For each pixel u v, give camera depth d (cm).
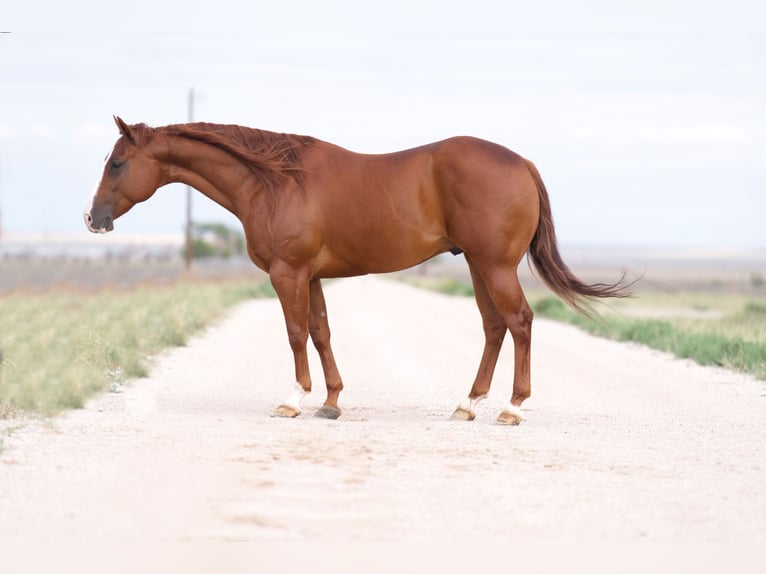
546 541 727
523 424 1258
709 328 2742
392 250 1255
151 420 1212
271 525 754
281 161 1273
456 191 1225
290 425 1206
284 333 2681
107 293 3794
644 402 1493
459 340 2538
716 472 965
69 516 767
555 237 1269
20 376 1386
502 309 1236
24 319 2441
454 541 723
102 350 1759
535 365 2022
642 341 2655
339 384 1321
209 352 2145
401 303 4516
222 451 1020
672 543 727
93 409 1293
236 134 1298
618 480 921
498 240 1220
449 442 1107
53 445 1030
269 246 1281
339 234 1264
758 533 754
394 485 885
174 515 775
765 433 1206
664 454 1055
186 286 4831
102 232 1316
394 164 1255
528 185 1235
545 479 920
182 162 1313
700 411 1398
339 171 1266
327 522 765
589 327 3069
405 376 1783
